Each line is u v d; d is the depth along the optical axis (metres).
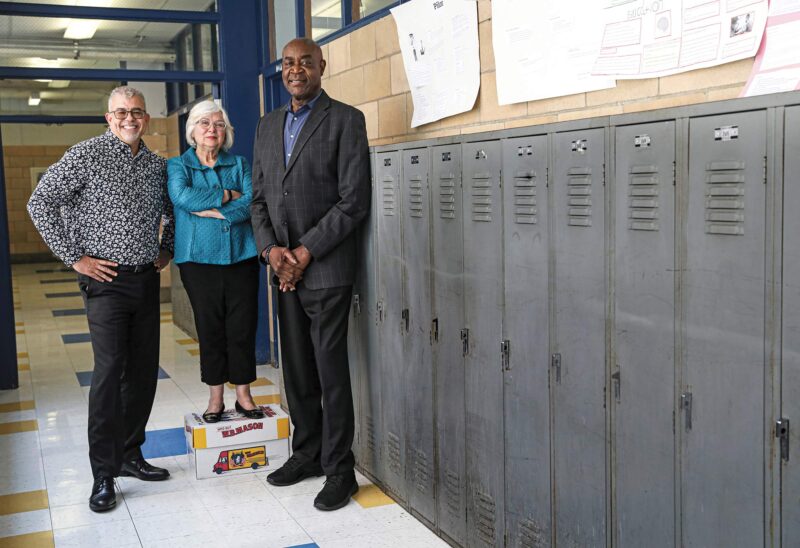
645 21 2.21
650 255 1.91
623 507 2.06
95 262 3.19
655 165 1.88
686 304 1.82
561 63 2.55
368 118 4.11
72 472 3.69
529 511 2.44
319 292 3.20
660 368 1.91
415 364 3.06
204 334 3.65
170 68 5.73
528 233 2.35
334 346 3.23
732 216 1.69
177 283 7.67
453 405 2.82
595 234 2.08
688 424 1.84
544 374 2.33
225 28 5.79
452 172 2.71
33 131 16.08
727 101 1.68
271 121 3.35
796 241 1.56
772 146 1.60
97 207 3.20
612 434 2.08
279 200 3.24
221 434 3.60
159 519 3.12
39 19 5.32
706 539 1.81
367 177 3.24
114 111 3.23
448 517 2.89
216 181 3.61
